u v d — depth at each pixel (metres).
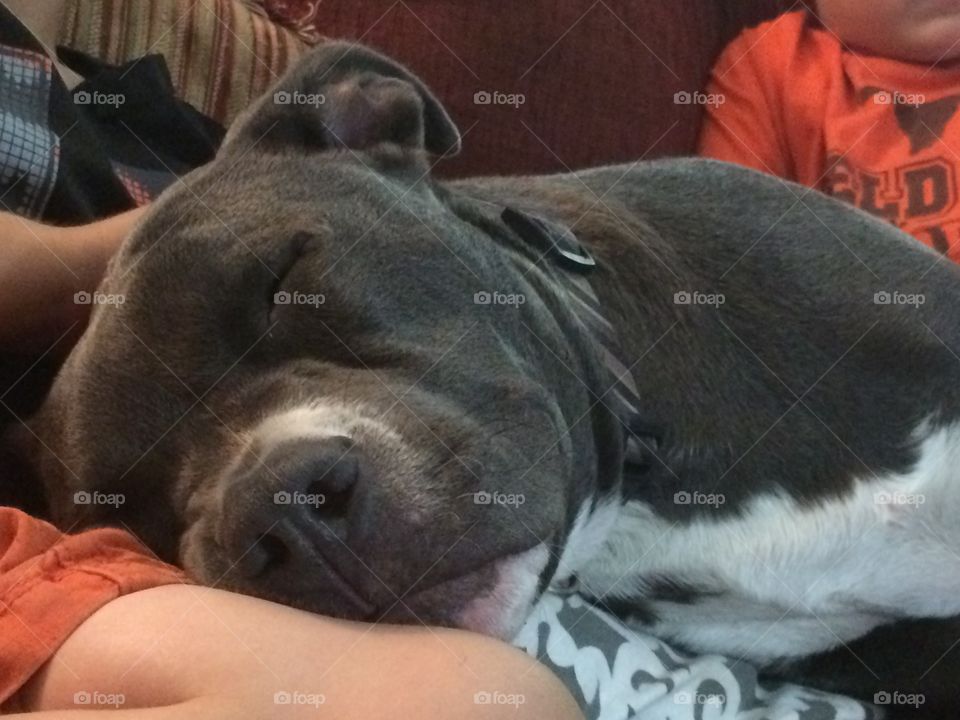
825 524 0.68
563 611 0.67
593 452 0.67
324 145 0.69
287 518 0.51
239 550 0.51
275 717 0.44
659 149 1.11
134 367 0.60
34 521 0.54
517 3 1.06
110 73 0.97
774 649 0.73
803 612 0.71
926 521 0.68
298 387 0.58
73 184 0.84
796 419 0.69
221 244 0.61
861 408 0.69
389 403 0.56
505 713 0.46
